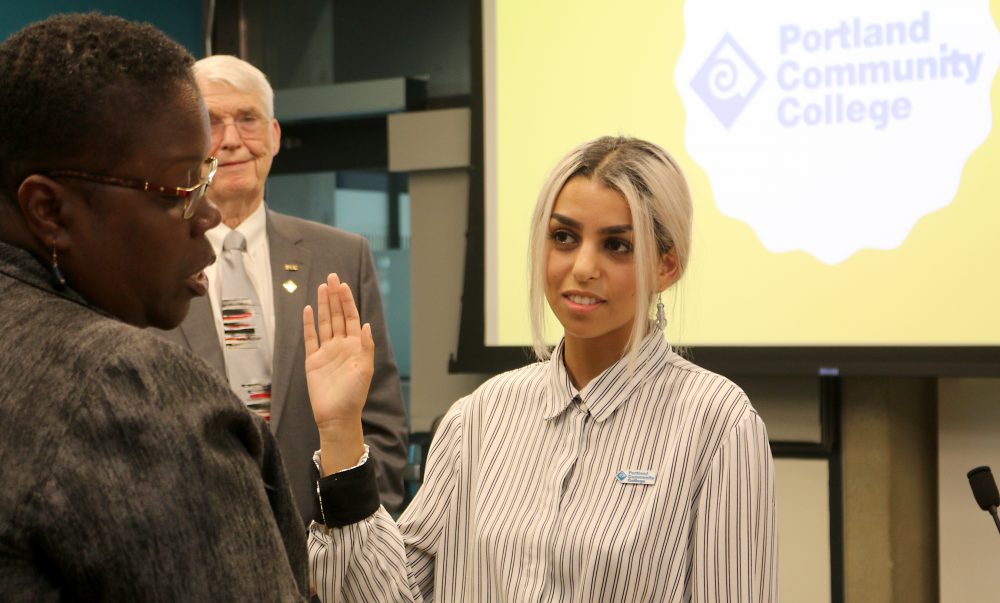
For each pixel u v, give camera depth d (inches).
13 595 28.3
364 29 163.8
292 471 75.2
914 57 117.9
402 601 48.2
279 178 171.2
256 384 76.4
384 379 83.7
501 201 137.0
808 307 121.4
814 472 124.0
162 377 30.8
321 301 49.7
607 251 48.9
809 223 121.7
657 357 51.3
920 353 116.6
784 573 124.8
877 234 118.9
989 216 114.9
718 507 47.3
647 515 47.1
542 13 135.4
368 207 165.6
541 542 47.9
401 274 164.2
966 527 117.4
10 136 32.3
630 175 48.4
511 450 51.7
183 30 176.9
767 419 126.3
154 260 34.2
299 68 168.1
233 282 78.1
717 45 126.6
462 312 139.6
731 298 124.6
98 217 33.0
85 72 32.3
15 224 33.1
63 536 28.4
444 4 157.6
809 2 122.3
